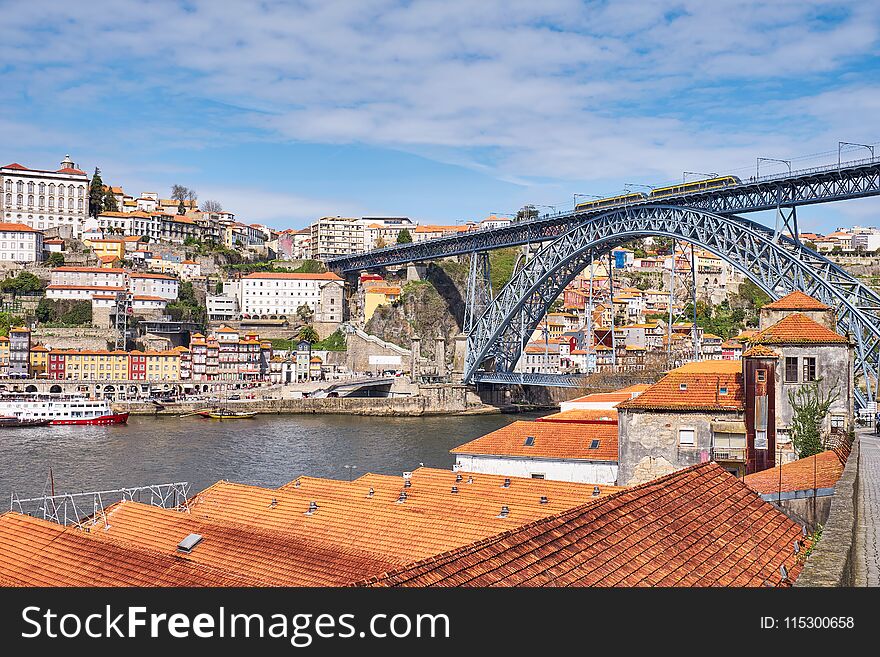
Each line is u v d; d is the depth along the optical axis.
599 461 66.00
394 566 35.56
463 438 176.62
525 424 73.94
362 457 143.75
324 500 52.81
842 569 21.95
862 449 63.81
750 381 57.72
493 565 23.08
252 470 128.12
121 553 32.91
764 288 153.50
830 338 58.66
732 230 162.12
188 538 41.09
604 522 27.70
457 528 45.84
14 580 31.30
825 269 147.88
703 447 59.72
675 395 61.75
